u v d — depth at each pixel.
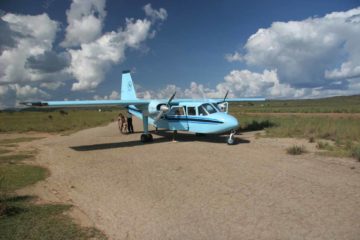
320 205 6.14
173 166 10.17
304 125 20.48
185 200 6.66
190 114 16.25
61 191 7.67
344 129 17.34
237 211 5.93
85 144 16.67
